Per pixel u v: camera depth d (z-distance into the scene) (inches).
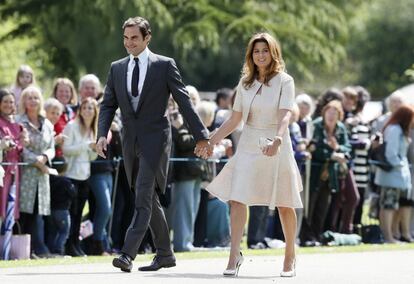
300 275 761.6
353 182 1149.7
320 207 1127.0
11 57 2217.0
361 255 965.8
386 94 3836.1
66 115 1026.1
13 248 927.0
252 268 818.8
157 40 2795.3
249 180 727.1
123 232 1034.1
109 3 1911.9
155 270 762.8
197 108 1071.0
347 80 3961.6
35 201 949.8
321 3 2310.5
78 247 990.4
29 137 948.6
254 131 733.3
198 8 2112.5
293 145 1094.4
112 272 753.0
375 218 1231.5
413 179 1226.0
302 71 2240.4
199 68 3649.1
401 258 933.2
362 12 2664.9
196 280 698.8
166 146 748.0
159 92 746.2
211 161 1071.6
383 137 1191.6
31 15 1969.7
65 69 2023.9
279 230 1137.4
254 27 2130.9
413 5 3882.9
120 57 2422.5
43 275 728.3
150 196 741.3
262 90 732.0
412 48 3846.0
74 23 1982.0
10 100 934.4
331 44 2319.1
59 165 982.4
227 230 1096.2
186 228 1048.8
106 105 757.9
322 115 1130.7
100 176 1000.2
